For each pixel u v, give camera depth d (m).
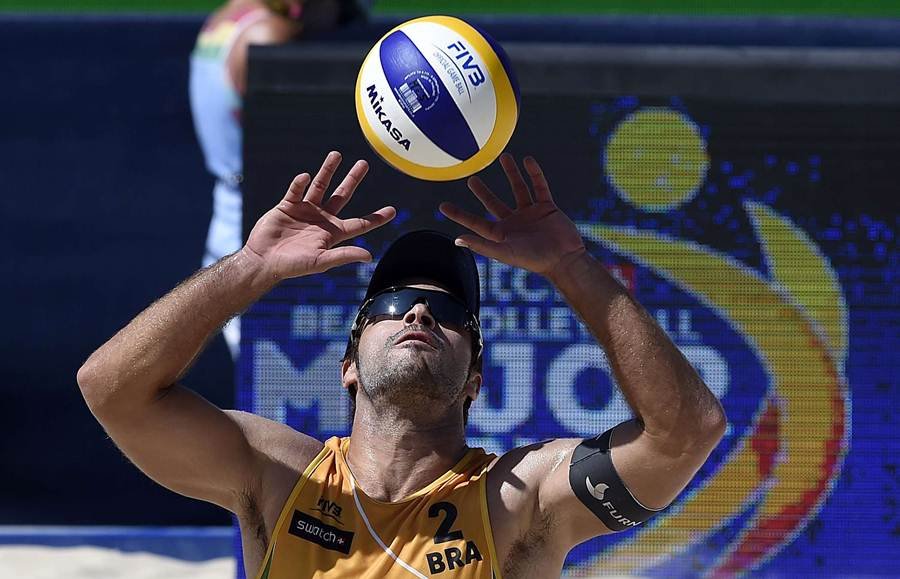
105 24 50.97
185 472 11.81
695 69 16.80
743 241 16.88
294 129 16.67
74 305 32.59
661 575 16.98
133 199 38.66
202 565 20.75
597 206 16.81
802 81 16.81
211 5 53.78
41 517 23.44
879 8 43.09
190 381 28.83
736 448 16.94
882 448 16.88
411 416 11.61
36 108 44.66
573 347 16.81
